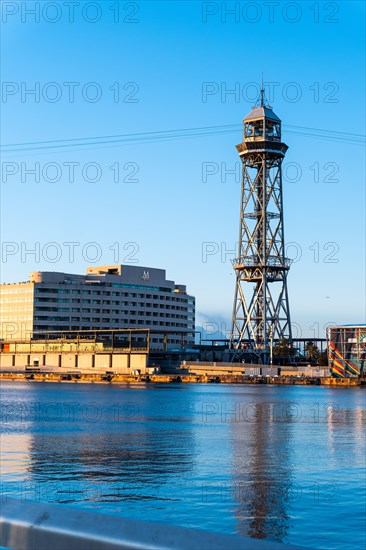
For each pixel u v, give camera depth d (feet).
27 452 221.25
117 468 187.42
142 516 129.59
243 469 187.93
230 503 141.38
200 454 218.79
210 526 122.72
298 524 125.08
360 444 250.16
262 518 128.36
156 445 243.60
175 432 295.07
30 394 633.61
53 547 12.68
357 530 119.96
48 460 202.28
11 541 13.08
